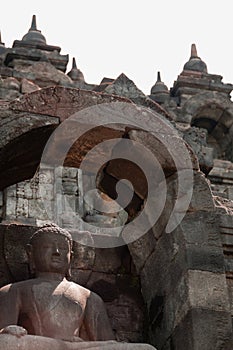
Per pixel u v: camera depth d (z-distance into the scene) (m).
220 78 30.70
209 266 12.61
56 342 11.16
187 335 12.25
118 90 15.31
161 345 12.91
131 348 11.31
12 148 13.16
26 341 11.02
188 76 30.61
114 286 13.88
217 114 29.80
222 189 26.06
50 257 12.45
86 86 29.19
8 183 14.08
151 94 30.27
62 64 31.08
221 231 12.92
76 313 12.11
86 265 13.95
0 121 13.04
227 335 12.16
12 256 13.52
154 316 13.27
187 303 12.38
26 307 12.05
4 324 11.91
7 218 22.22
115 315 13.63
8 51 30.38
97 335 12.19
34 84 26.89
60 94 13.34
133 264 14.02
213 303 12.36
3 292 12.21
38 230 12.77
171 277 12.87
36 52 30.41
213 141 29.70
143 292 13.73
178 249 12.83
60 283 12.34
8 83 25.31
